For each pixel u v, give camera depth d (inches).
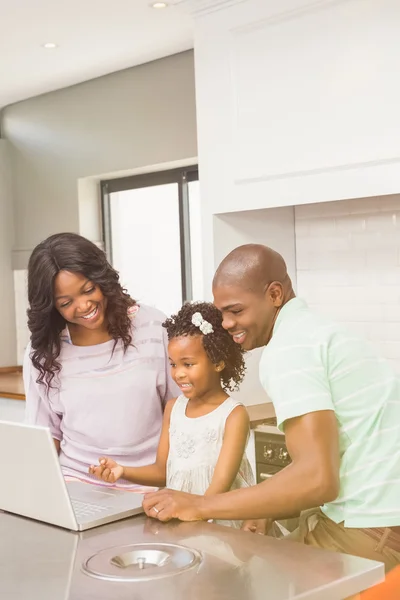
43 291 85.2
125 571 51.3
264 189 119.3
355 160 107.6
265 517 61.2
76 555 54.9
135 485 87.0
